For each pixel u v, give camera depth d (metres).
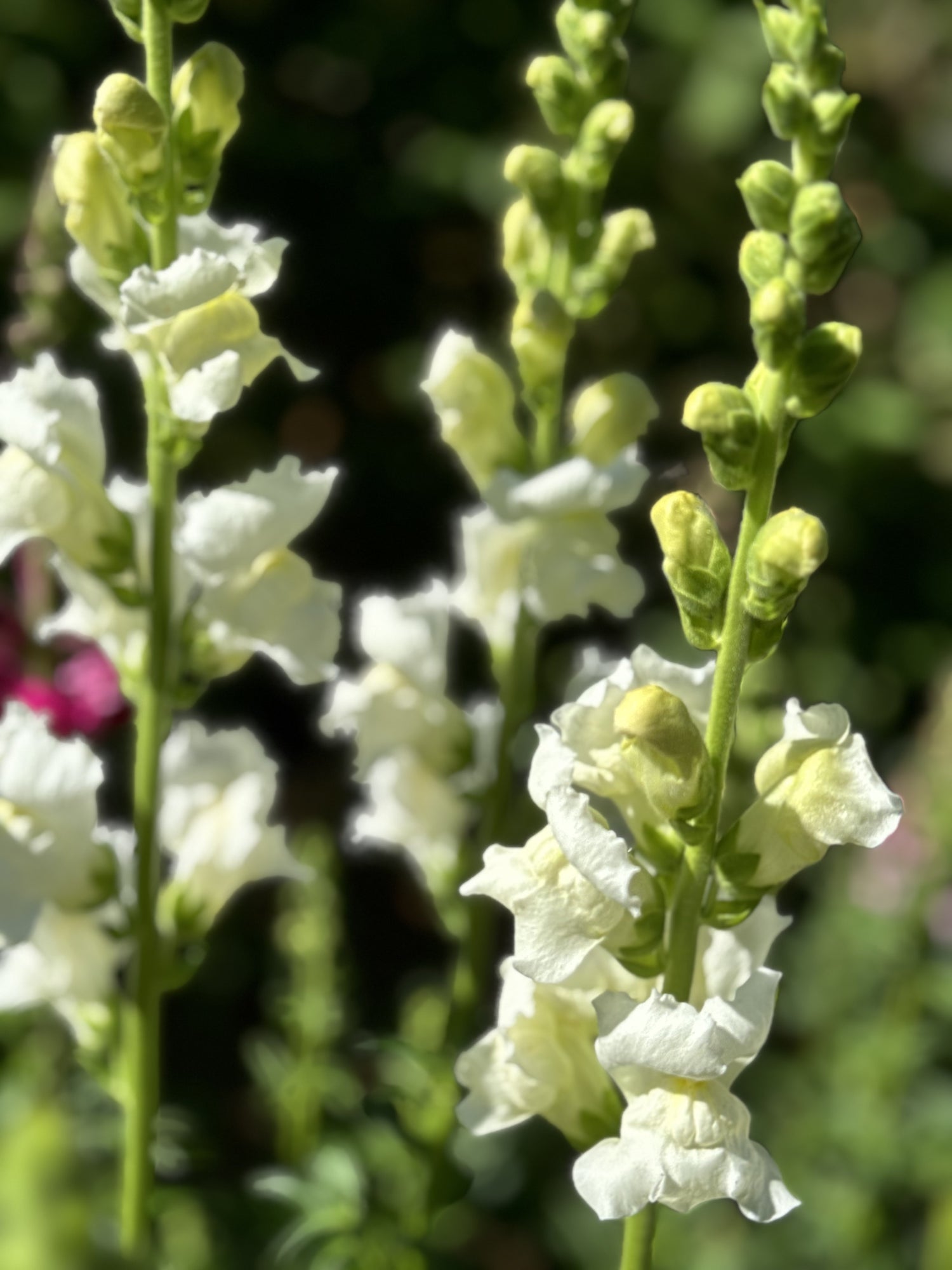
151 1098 0.52
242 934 1.04
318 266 1.36
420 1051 0.56
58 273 0.60
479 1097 0.46
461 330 1.38
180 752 0.54
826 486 1.43
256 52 1.35
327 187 1.35
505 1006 0.45
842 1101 0.74
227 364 0.48
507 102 1.37
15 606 0.70
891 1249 0.72
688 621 0.41
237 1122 0.87
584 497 0.54
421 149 1.34
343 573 1.38
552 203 0.54
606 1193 0.40
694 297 1.44
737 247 1.44
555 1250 0.69
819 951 0.79
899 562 1.47
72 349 0.61
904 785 0.86
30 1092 0.59
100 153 0.50
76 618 0.53
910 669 1.43
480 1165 0.65
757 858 0.42
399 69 1.36
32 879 0.51
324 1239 0.57
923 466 1.46
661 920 0.42
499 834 0.57
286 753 1.23
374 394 1.37
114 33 1.27
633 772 0.41
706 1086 0.41
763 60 1.35
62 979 0.53
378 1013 1.02
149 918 0.52
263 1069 0.65
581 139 0.54
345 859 1.08
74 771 0.51
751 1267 0.72
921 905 0.75
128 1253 0.42
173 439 0.50
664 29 1.36
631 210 0.54
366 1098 0.58
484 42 1.37
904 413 1.42
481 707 0.60
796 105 0.39
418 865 0.59
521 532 0.56
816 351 0.40
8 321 1.16
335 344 1.39
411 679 0.58
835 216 0.39
